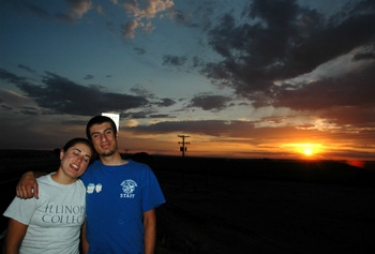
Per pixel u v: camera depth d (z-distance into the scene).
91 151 2.42
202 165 68.06
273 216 14.41
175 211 12.96
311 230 11.73
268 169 52.75
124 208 2.37
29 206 2.09
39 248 2.13
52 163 51.91
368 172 39.25
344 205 18.59
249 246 8.53
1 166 34.28
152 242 2.49
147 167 2.62
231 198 20.48
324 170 44.12
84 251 2.57
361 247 9.70
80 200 2.37
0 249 4.91
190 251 7.08
